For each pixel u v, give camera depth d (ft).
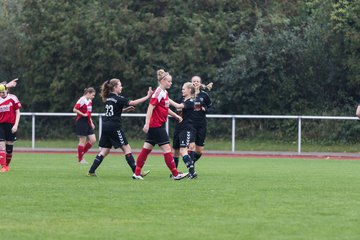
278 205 124.77
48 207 121.08
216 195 138.10
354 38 369.30
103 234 97.04
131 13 416.67
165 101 168.45
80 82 424.05
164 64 412.77
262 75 402.11
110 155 312.91
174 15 412.98
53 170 205.98
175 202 127.54
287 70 404.77
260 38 395.14
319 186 159.33
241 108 410.11
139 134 418.31
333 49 389.80
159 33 411.95
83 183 160.56
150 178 176.96
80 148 247.29
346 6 372.79
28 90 439.22
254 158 304.50
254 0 422.82
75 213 114.83
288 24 408.05
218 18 410.72
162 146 169.99
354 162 277.03
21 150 341.62
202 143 189.67
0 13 458.50
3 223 105.50
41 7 424.05
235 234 97.14
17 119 196.13
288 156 326.24
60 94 427.74
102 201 128.36
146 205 123.65
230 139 402.11
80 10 417.28
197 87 184.65
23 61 435.94
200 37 401.49
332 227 102.83
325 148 368.07
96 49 411.34
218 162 267.59
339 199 133.90
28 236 95.55
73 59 419.33
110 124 173.99
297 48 394.93
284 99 405.18
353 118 319.88
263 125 401.08
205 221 107.55
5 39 449.89
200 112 188.03
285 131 394.93
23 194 138.31
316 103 403.75
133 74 410.11
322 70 400.06
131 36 410.11
